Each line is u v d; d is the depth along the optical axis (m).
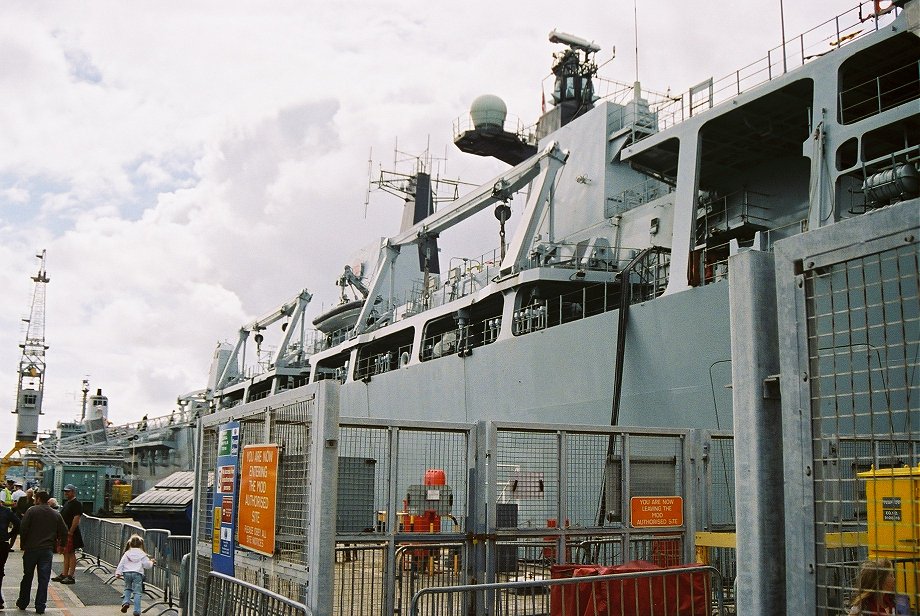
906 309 10.81
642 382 21.17
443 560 12.08
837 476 4.21
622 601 8.49
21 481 62.97
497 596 10.86
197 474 12.70
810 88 18.28
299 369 46.28
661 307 20.73
